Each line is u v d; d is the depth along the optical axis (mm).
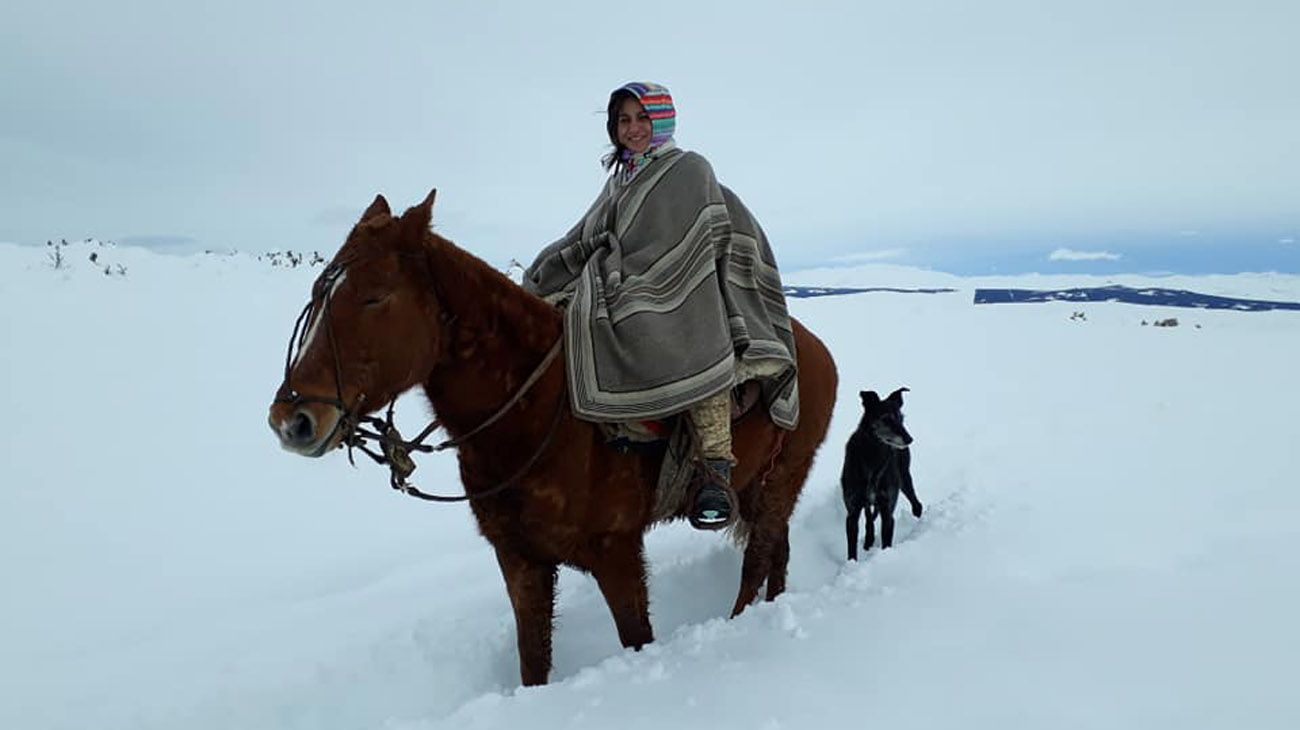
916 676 2908
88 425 8086
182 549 5957
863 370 13844
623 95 3693
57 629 4777
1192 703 2590
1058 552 4184
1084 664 2898
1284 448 7184
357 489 7438
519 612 3553
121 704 3994
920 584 3801
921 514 6914
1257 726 2432
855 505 6379
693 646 3412
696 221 3490
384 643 4531
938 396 11797
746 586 4809
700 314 3389
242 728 3832
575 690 3137
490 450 3264
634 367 3246
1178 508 5027
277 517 6672
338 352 2703
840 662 3084
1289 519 4617
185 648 4578
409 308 2877
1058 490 5793
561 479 3285
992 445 8711
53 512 6285
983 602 3533
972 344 17219
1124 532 4504
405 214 2945
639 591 3590
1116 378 13203
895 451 6469
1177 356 15734
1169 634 3090
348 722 3885
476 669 4285
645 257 3473
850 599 3730
